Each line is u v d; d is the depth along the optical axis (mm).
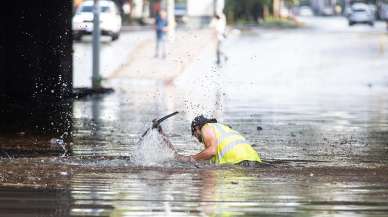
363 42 102812
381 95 61281
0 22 54125
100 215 18859
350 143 33562
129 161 26891
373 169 26031
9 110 47375
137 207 19688
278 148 31578
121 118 43562
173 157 26562
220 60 83625
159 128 26859
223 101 54906
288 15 173375
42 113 46156
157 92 61812
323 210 19578
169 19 94500
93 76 63344
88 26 89125
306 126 40406
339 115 46406
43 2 55094
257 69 79500
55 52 55500
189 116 44688
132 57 82812
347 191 21922
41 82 55062
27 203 20031
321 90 65375
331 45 99000
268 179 23688
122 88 65312
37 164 26234
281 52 91625
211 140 26000
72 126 39625
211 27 118188
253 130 38344
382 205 20188
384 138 35531
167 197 20875
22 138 34625
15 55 54406
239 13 149750
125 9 134000
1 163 26359
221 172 24688
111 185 22422
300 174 24703
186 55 85438
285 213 19203
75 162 26812
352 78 75062
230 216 18844
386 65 82875
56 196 20906
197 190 21797
